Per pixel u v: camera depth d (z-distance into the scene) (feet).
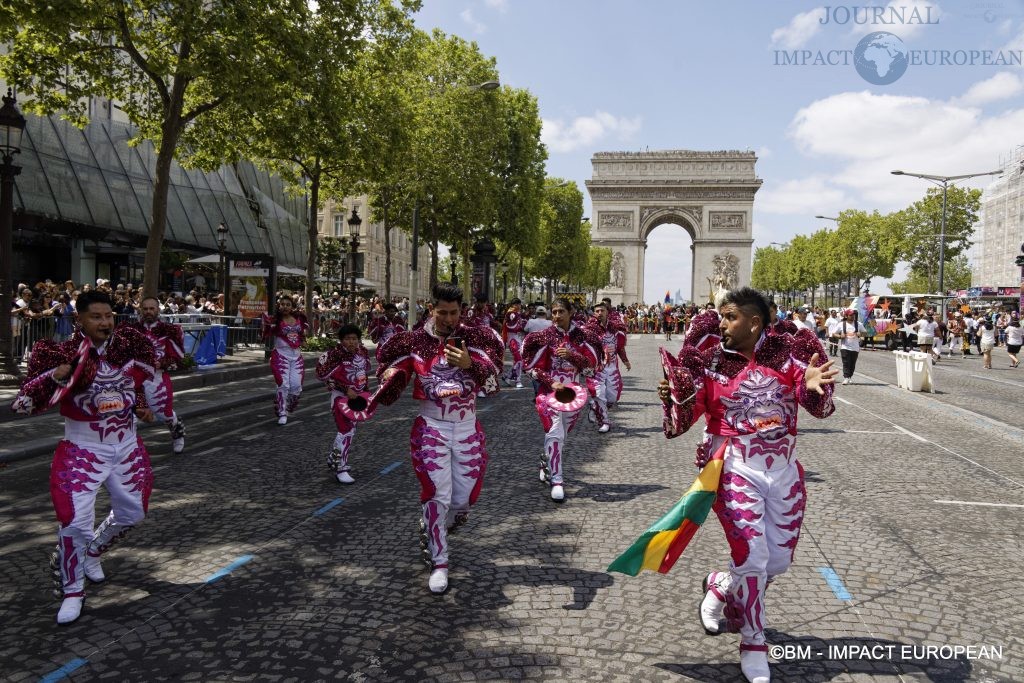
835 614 14.23
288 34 48.11
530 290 246.06
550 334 25.04
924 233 201.98
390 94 71.92
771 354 12.02
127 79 58.85
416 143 94.27
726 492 11.97
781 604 14.70
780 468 11.96
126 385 14.79
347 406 15.70
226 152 64.75
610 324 39.86
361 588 15.38
